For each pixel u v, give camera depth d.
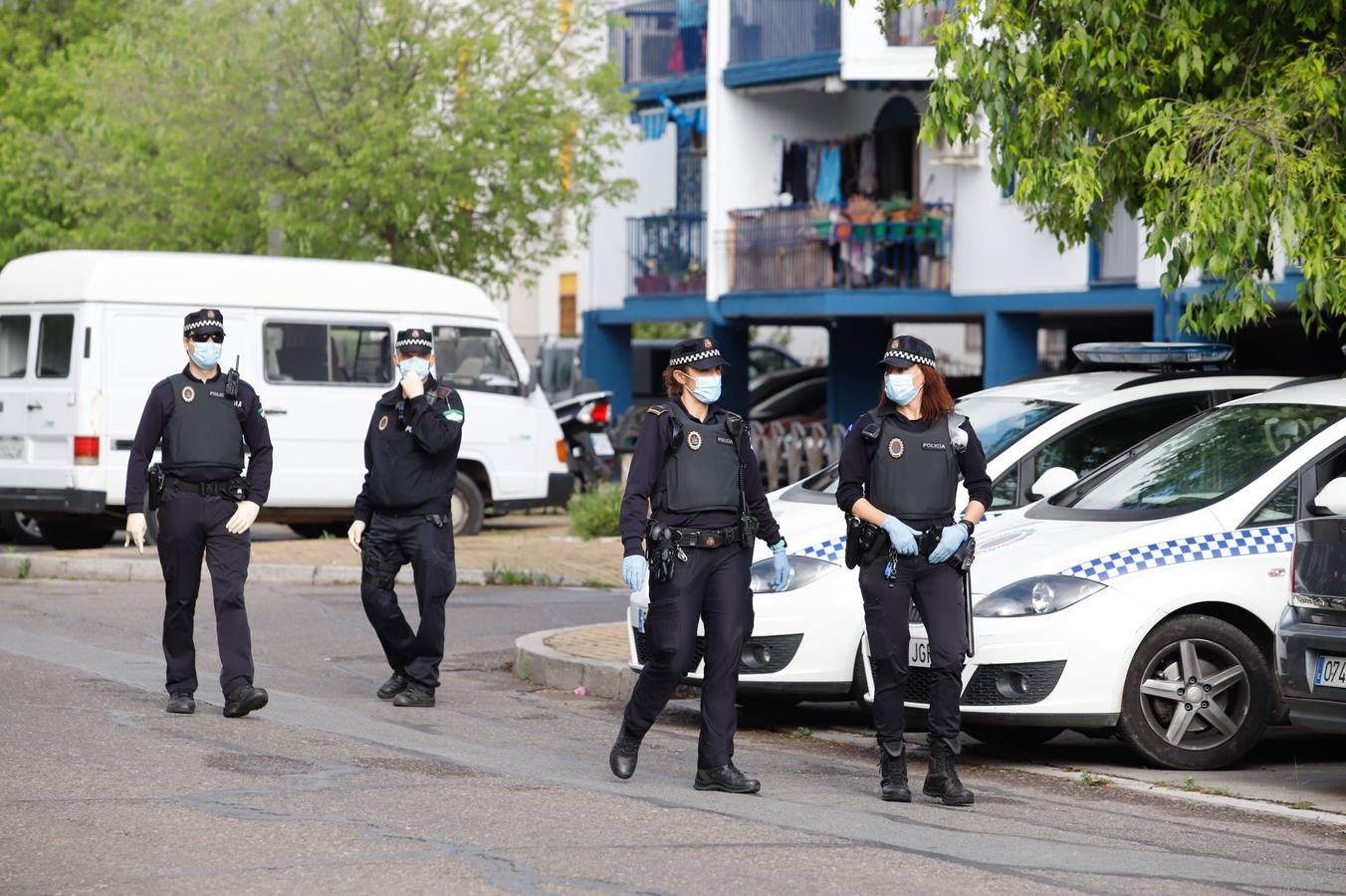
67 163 37.44
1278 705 12.37
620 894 8.23
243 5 32.56
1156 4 15.70
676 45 39.38
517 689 15.52
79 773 10.80
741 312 36.06
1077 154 15.36
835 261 34.50
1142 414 15.21
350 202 33.06
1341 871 9.27
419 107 32.66
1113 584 12.07
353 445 25.98
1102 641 11.95
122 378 24.47
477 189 33.44
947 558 10.63
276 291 25.58
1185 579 12.12
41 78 39.88
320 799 10.16
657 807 10.22
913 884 8.52
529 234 35.03
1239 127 14.51
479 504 27.12
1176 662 12.16
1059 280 31.56
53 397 24.42
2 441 24.89
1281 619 11.34
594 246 41.59
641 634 14.19
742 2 36.28
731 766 10.93
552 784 10.85
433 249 34.00
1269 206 14.23
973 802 10.80
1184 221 14.65
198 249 34.91
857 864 8.90
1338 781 12.05
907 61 33.44
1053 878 8.75
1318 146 14.47
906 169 35.75
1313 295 14.27
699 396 10.83
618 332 41.81
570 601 20.98
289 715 13.37
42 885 8.27
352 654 17.02
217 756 11.49
